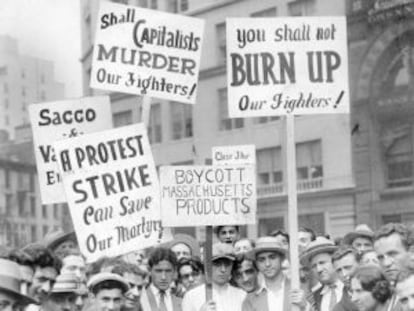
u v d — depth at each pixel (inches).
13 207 784.3
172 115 831.1
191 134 818.8
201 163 809.5
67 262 246.8
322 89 238.1
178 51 265.7
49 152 276.4
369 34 688.4
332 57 238.7
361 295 187.3
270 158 741.9
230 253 239.3
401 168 667.4
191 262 270.4
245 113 237.9
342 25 239.3
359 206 686.5
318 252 245.9
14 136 821.9
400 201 665.6
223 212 230.7
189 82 266.1
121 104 856.3
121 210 233.9
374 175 679.1
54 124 277.6
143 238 233.6
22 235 775.1
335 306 225.9
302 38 238.7
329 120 706.8
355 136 692.7
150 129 846.5
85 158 234.1
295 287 219.8
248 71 238.4
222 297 236.4
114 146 235.5
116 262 246.4
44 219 767.7
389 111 677.3
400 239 211.6
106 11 263.7
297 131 727.1
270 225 731.4
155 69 264.4
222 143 786.2
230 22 239.0
